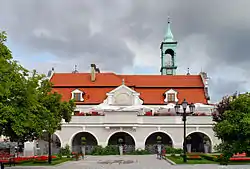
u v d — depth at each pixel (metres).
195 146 56.16
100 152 50.78
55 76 64.50
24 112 20.42
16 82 20.30
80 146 53.53
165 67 77.38
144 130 53.09
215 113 48.00
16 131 19.84
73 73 65.25
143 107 55.41
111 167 30.17
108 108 53.69
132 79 64.38
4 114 19.19
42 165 32.06
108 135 53.09
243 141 9.73
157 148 49.94
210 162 33.06
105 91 61.34
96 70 71.94
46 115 27.23
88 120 53.31
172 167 29.41
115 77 64.19
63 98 59.97
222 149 10.19
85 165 32.50
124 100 57.56
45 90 32.88
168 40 78.38
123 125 52.91
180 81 63.72
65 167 30.41
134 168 29.05
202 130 52.78
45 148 52.31
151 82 63.38
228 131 9.90
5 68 19.20
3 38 21.14
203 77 63.09
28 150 51.50
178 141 52.69
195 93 61.25
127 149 52.56
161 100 60.22
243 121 9.63
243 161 32.28
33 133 25.91
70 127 53.03
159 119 53.22
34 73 24.42
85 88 61.78
